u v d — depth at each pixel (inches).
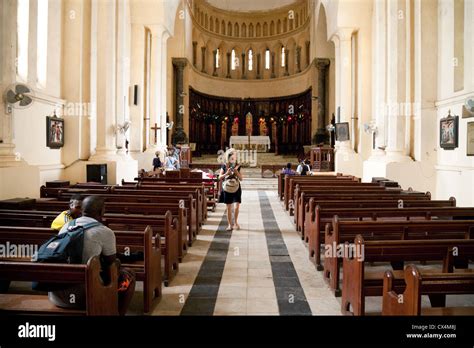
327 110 1016.9
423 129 493.4
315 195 348.2
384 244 179.9
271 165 901.2
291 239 356.5
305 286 234.8
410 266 136.9
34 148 417.4
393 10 514.0
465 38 434.6
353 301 184.7
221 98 1268.5
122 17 568.7
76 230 158.9
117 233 198.7
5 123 335.0
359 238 178.5
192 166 944.9
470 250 182.4
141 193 355.6
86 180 470.3
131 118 729.6
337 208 283.6
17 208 275.4
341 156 716.7
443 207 283.6
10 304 155.6
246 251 314.8
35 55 425.7
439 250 182.7
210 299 213.2
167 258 234.1
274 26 1268.5
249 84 1289.4
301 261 287.4
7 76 333.7
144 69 752.3
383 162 506.0
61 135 474.6
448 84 467.2
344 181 483.2
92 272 137.6
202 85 1197.7
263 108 1284.4
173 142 995.9
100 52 516.4
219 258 294.5
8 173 319.3
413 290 134.6
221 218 462.3
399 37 513.3
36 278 137.4
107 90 517.3
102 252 161.6
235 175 390.9
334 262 221.5
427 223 224.8
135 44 736.3
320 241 267.9
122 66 567.8
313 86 1053.8
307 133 1135.0
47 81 459.8
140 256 218.2
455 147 446.3
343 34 727.7
